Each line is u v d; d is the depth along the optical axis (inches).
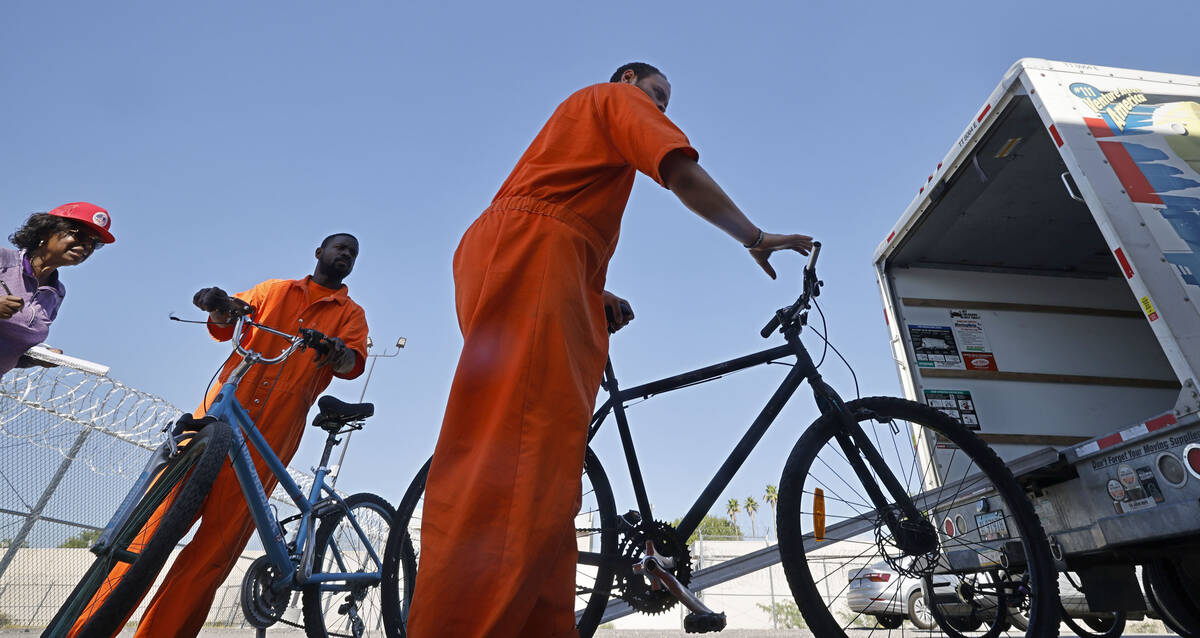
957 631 119.8
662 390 95.3
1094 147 110.0
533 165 60.1
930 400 167.2
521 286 53.7
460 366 51.5
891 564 88.5
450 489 47.9
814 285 92.0
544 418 49.5
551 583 52.1
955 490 128.2
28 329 113.4
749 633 233.5
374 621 131.2
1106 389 175.5
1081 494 105.8
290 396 127.3
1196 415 86.6
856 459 89.3
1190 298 95.0
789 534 82.2
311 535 121.2
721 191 57.7
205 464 79.7
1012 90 132.3
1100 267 198.2
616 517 89.6
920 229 175.9
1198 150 112.3
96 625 67.7
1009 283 192.7
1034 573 81.2
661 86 78.7
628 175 62.7
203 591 107.0
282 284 139.3
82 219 116.6
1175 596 125.1
